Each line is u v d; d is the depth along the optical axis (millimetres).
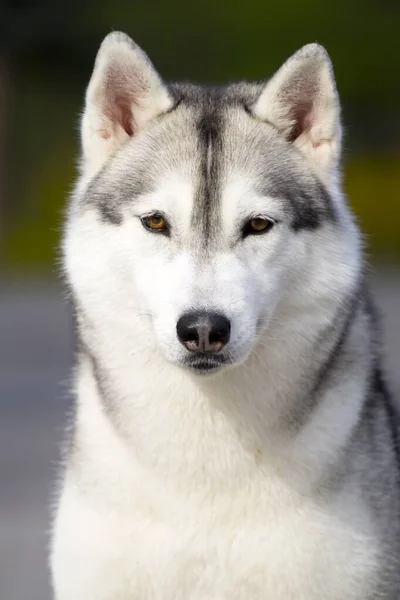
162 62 59562
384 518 11352
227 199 10734
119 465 11008
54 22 57625
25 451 21344
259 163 11008
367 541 11070
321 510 10953
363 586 11078
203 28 59625
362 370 11469
